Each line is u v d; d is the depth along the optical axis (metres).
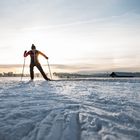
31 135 2.74
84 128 2.79
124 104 4.21
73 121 3.01
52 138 2.61
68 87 8.00
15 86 8.40
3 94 5.79
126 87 7.89
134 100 4.68
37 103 4.33
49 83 10.23
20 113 3.50
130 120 3.12
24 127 2.95
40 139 2.62
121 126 2.85
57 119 3.11
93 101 4.53
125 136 2.55
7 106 4.08
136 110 3.69
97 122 2.96
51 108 3.77
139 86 8.34
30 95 5.57
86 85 8.98
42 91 6.53
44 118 3.21
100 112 3.50
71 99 4.79
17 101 4.60
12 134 2.82
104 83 10.20
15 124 3.07
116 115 3.32
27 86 8.44
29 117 3.31
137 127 2.85
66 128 2.81
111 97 5.12
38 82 10.98
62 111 3.51
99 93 5.95
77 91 6.52
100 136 2.55
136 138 2.52
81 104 4.11
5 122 3.15
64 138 2.59
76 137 2.59
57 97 5.15
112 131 2.68
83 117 3.16
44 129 2.83
